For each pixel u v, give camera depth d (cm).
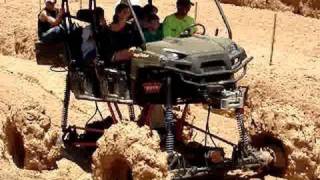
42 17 1367
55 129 1340
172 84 1170
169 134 1151
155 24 1304
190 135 1401
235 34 2531
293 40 2489
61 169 1276
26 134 1250
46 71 1997
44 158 1255
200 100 1175
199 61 1155
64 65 1352
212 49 1178
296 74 1847
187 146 1320
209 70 1163
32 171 1251
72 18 1420
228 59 1179
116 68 1251
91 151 1375
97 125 1430
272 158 1242
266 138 1277
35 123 1251
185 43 1199
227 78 1181
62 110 1519
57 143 1280
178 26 1327
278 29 2644
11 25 2528
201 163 1221
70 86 1356
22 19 2588
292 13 2894
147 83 1175
